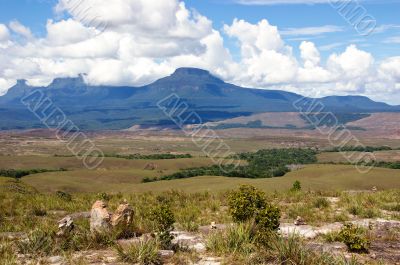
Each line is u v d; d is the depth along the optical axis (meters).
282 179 62.78
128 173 156.75
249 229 13.50
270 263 11.16
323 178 81.25
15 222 20.44
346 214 20.97
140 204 27.06
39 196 30.56
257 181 60.00
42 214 23.45
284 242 11.79
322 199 24.88
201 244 13.81
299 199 27.88
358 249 13.04
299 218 18.33
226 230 14.06
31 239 13.63
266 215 15.30
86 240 13.95
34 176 122.25
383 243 14.25
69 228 14.86
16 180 38.56
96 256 12.15
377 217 20.17
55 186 103.38
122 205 15.63
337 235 14.61
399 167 167.50
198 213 22.36
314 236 15.22
